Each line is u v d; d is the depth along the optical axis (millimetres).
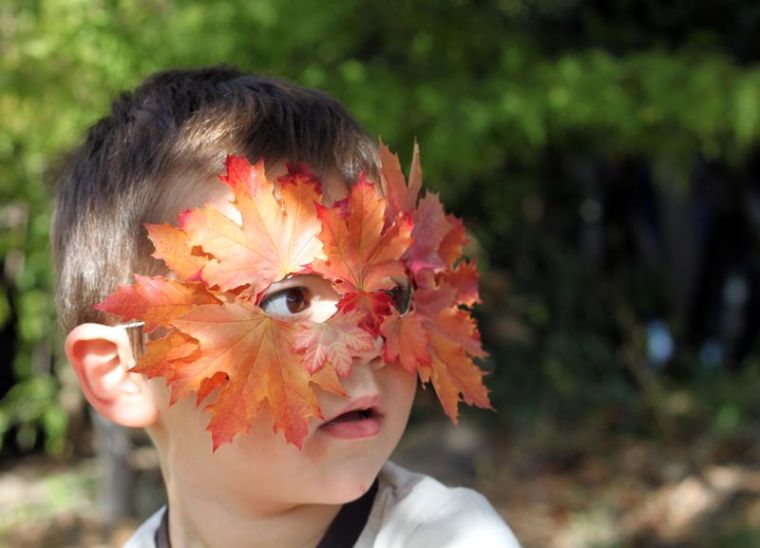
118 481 4059
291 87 1297
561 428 5199
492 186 5312
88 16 3121
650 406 5227
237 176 1071
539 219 5867
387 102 3395
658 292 6078
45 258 3629
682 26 5254
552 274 5793
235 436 1120
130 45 3162
